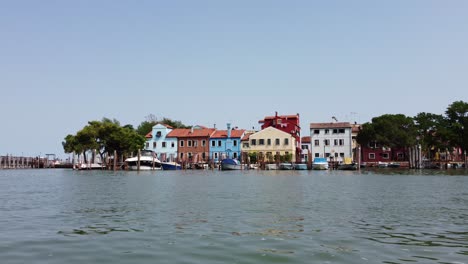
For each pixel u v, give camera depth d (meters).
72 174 65.88
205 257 9.76
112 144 92.38
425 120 94.06
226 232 12.81
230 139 94.19
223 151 94.19
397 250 10.38
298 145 101.31
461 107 91.38
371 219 15.38
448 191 28.42
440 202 21.23
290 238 11.87
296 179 45.62
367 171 73.25
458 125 90.06
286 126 96.94
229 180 43.75
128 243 11.29
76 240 11.73
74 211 17.81
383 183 37.88
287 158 88.00
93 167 90.69
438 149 95.62
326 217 15.87
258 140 91.75
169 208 18.70
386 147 91.06
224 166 79.44
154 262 9.38
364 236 12.14
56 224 14.48
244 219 15.38
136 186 34.31
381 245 10.95
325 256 9.80
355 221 14.91
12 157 119.12
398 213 17.00
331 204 20.28
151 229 13.38
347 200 22.17
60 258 9.77
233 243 11.23
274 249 10.52
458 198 23.39
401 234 12.46
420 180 42.91
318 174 60.44
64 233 12.78
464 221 14.98
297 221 14.88
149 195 25.44
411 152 88.69
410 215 16.45
